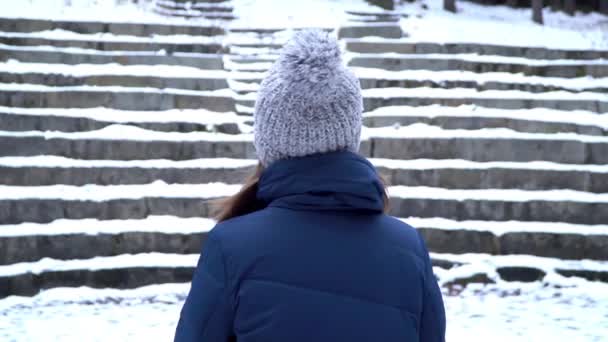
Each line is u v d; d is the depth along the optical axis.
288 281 1.51
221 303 1.52
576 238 7.10
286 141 1.59
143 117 8.09
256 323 1.50
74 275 6.43
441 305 1.63
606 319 5.97
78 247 6.65
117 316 5.87
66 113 8.01
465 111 8.65
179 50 9.77
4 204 6.80
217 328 1.53
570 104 8.83
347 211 1.61
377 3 12.66
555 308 6.24
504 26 11.81
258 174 1.77
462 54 9.92
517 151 7.96
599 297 6.52
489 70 9.61
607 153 7.98
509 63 9.62
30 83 8.54
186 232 6.86
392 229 1.63
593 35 11.49
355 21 11.23
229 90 8.88
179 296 6.37
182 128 8.08
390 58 9.55
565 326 5.80
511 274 6.86
